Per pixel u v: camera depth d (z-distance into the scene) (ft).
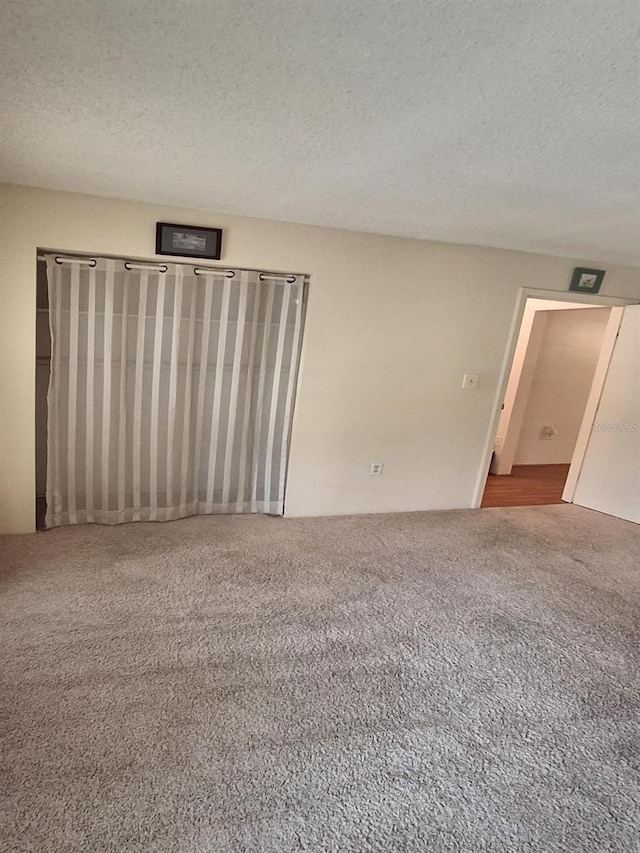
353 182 7.06
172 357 10.32
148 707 5.92
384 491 12.74
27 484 9.74
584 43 3.37
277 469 11.85
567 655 7.64
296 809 4.85
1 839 4.33
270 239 10.14
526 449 19.72
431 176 6.54
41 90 4.66
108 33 3.65
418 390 12.20
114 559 9.30
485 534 12.12
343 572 9.61
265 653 7.08
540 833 4.82
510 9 3.04
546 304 16.69
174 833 4.51
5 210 8.45
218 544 10.29
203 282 10.22
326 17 3.26
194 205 9.21
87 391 9.95
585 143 5.12
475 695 6.62
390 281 11.19
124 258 9.53
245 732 5.70
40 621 7.33
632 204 7.12
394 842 4.62
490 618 8.48
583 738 6.05
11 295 8.80
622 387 13.91
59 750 5.24
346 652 7.26
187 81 4.34
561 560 11.04
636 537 12.79
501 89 4.11
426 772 5.38
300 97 4.50
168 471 10.94
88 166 7.11
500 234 10.05
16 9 3.39
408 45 3.54
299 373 11.25
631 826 4.97
